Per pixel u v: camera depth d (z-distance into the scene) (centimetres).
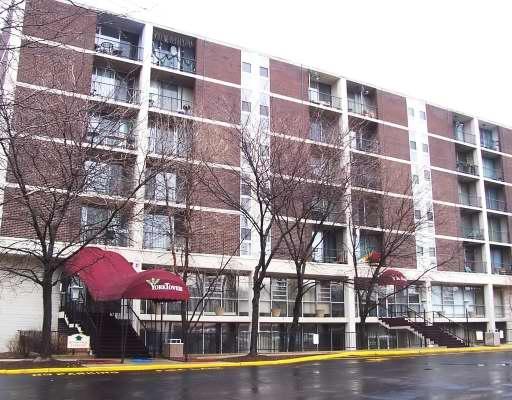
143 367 2011
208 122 3262
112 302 2828
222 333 3278
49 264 2017
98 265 2530
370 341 3809
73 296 2831
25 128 1293
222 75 3575
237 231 3281
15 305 2655
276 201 2803
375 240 3919
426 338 3722
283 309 3506
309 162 2788
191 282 3194
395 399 1213
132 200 2523
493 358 2628
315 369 2012
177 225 2967
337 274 3662
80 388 1395
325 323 3653
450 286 4431
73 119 1677
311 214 3033
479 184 4756
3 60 1338
